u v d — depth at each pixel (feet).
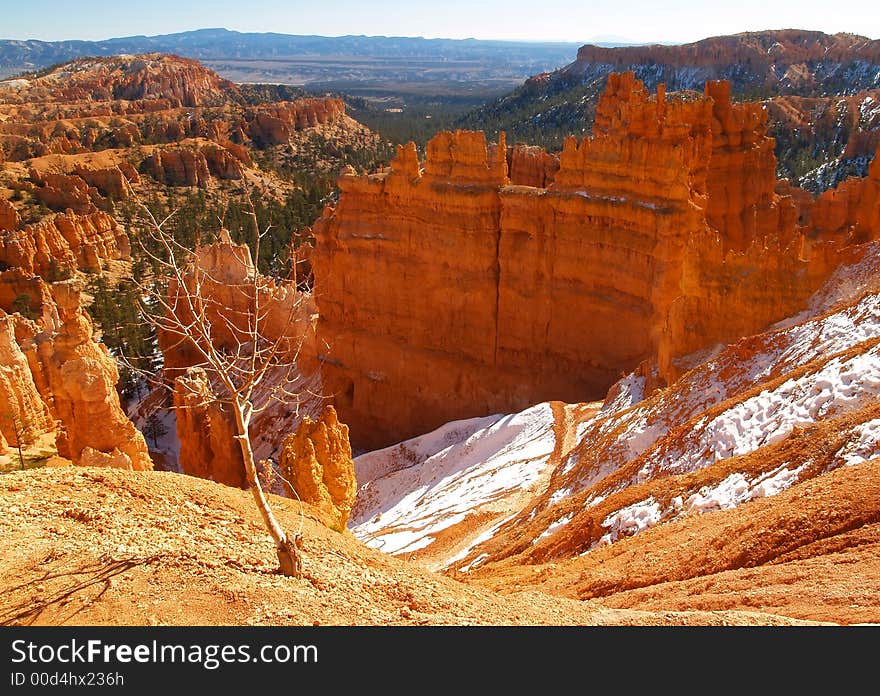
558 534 87.56
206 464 172.96
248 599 37.65
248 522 49.14
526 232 179.01
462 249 188.55
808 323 98.89
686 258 126.93
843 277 113.39
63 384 139.54
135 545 42.22
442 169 191.42
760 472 70.28
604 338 170.81
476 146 184.75
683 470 85.15
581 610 45.16
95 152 654.53
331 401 217.56
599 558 71.46
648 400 115.96
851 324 90.48
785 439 72.84
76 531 43.75
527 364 185.26
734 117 187.83
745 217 191.72
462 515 123.95
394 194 198.70
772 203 198.39
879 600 40.24
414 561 110.52
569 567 72.54
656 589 53.93
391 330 206.90
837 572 45.93
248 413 42.78
